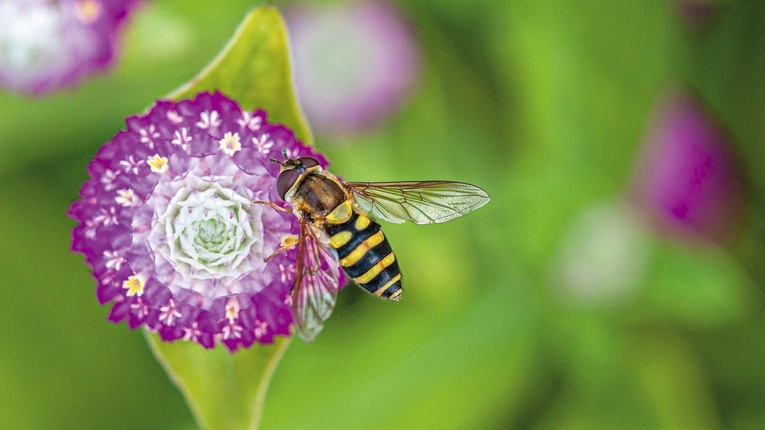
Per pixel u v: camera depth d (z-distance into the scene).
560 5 0.18
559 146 0.18
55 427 0.18
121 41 0.18
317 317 0.16
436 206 0.17
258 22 0.16
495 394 0.18
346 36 0.18
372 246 0.16
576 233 0.18
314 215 0.16
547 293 0.18
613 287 0.18
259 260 0.16
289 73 0.16
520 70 0.18
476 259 0.18
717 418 0.18
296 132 0.16
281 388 0.18
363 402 0.18
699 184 0.18
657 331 0.18
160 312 0.16
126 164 0.16
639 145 0.18
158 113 0.16
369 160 0.18
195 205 0.16
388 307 0.18
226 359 0.16
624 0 0.18
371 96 0.18
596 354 0.18
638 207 0.18
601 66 0.18
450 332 0.18
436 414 0.18
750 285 0.18
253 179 0.16
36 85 0.18
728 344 0.18
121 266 0.16
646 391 0.18
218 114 0.16
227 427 0.16
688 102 0.18
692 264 0.18
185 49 0.18
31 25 0.18
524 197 0.18
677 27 0.18
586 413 0.18
